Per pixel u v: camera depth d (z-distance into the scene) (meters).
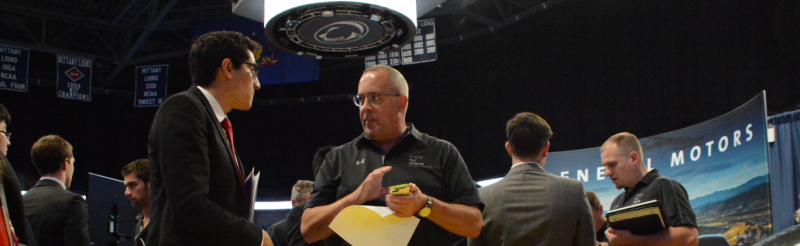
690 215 2.38
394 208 1.51
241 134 13.45
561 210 2.11
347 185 1.78
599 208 3.41
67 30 11.45
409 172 1.74
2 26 11.48
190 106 1.58
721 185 5.21
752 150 4.88
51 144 2.91
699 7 8.27
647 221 2.22
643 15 9.09
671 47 8.66
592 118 9.73
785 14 7.04
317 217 1.68
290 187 13.09
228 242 1.49
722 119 5.32
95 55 11.59
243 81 1.80
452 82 12.16
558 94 10.34
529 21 10.95
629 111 9.18
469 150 11.59
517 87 11.05
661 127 8.68
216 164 1.60
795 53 6.92
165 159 1.48
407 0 4.26
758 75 7.43
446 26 12.28
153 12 10.34
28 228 2.38
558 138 10.20
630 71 9.23
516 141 2.34
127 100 13.16
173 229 1.51
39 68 12.70
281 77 10.35
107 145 12.75
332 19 4.27
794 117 5.81
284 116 13.56
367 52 5.04
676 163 5.82
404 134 1.84
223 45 1.78
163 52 13.16
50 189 2.83
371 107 1.79
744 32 7.64
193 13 10.90
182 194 1.44
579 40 10.11
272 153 13.35
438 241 1.70
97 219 3.04
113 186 3.19
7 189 1.92
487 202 2.28
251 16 5.03
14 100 12.01
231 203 1.62
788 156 5.84
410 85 12.66
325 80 13.54
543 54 10.68
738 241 4.92
